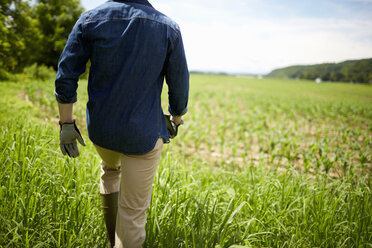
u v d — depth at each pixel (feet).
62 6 83.10
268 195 8.19
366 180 13.35
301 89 164.35
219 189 9.11
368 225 7.07
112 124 4.37
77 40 4.31
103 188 5.71
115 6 4.37
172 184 7.94
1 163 7.04
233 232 6.41
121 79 4.25
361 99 105.91
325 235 6.67
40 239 5.32
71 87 4.33
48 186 6.70
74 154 4.90
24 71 57.11
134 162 4.70
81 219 5.99
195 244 5.45
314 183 10.28
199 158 17.43
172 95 5.05
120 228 4.91
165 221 6.30
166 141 5.14
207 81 195.31
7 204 5.92
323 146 17.15
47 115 20.47
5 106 18.31
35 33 74.33
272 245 6.67
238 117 33.06
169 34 4.45
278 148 20.59
